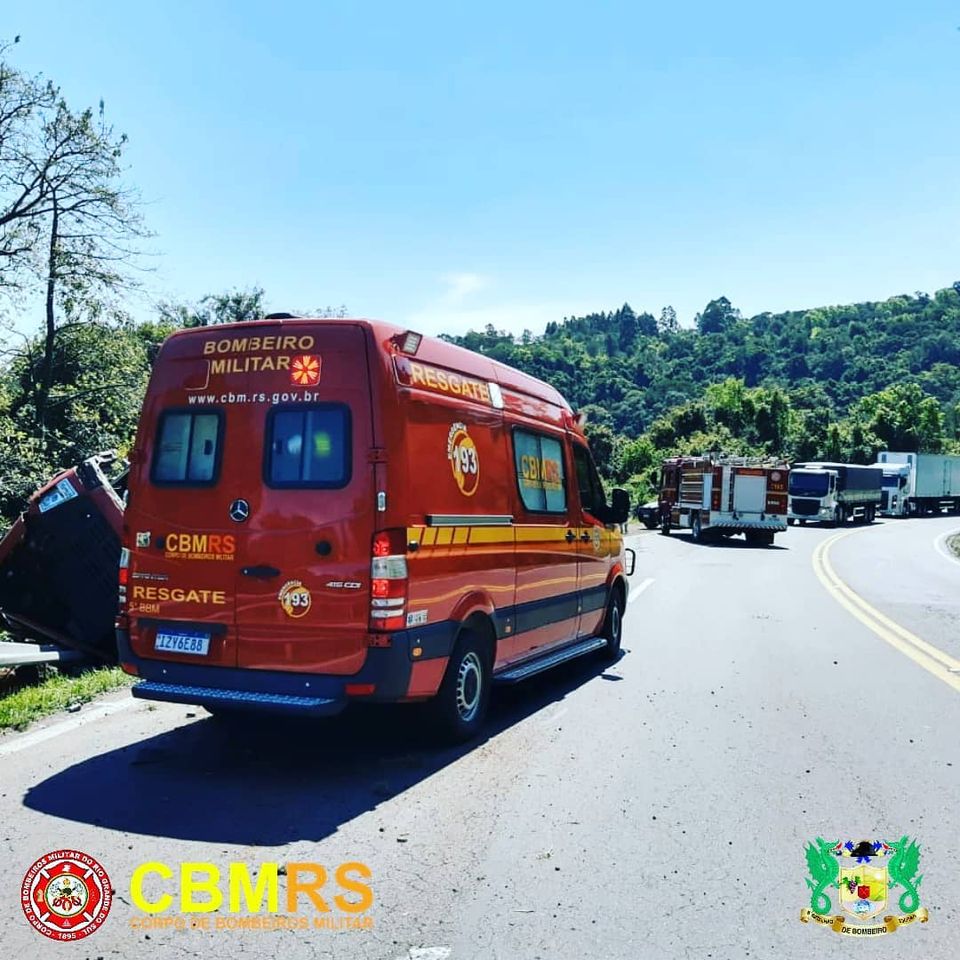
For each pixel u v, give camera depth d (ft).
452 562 20.79
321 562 18.93
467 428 22.11
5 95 67.15
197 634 19.85
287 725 22.97
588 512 30.55
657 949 12.11
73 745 20.84
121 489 32.45
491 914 13.01
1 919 12.64
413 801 17.63
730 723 24.04
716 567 71.87
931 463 191.52
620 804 17.66
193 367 20.52
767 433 293.64
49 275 70.95
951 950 12.30
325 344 19.48
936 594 56.39
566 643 29.04
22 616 28.96
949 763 20.72
